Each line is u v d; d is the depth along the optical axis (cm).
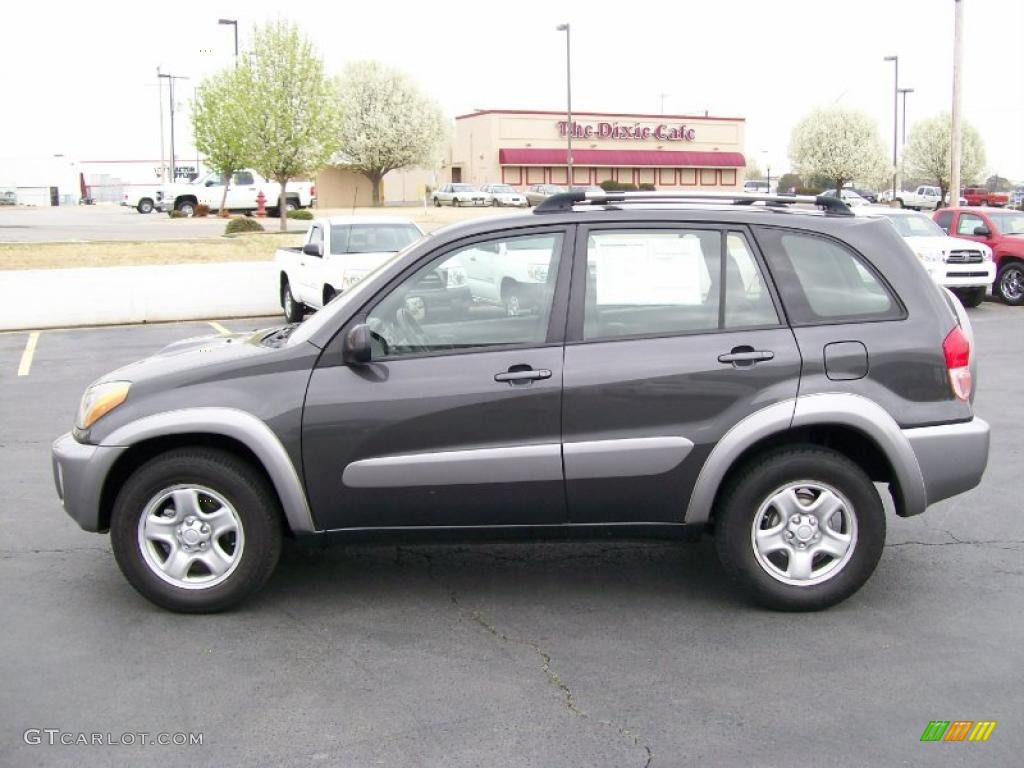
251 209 4512
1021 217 2027
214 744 375
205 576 496
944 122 8106
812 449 484
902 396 483
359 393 477
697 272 490
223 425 473
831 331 483
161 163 7131
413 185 7294
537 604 511
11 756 367
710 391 475
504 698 410
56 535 627
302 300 1656
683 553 586
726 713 395
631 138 6988
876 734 378
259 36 3238
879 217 511
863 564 487
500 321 487
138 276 1800
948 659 442
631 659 445
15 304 1698
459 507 484
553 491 480
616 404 475
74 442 497
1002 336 1509
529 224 494
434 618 494
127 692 418
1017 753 364
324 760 363
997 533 616
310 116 3297
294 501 480
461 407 475
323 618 495
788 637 466
